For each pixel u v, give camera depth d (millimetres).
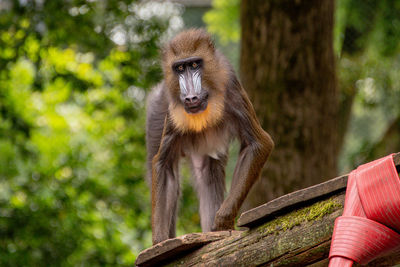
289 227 3451
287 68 9961
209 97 5809
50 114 15156
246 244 3666
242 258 3666
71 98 15227
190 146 6336
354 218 2686
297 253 3404
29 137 13383
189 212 13328
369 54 13414
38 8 13164
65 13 13227
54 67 13273
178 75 5855
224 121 6074
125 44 13336
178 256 4078
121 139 14062
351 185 2805
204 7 16578
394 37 13273
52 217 13031
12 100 13547
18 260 12469
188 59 5789
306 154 9867
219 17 16562
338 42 14031
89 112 14000
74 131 15258
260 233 3605
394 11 13203
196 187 7031
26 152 13570
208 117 5773
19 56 13086
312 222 3352
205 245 3955
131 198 13859
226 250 3779
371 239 2631
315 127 9922
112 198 13898
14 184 13438
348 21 13359
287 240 3445
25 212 12844
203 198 6777
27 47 13008
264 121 9953
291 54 9961
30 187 13445
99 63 13594
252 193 9719
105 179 14047
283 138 9867
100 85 13688
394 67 13234
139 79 13031
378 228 2639
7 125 13297
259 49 10102
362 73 13039
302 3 9930
